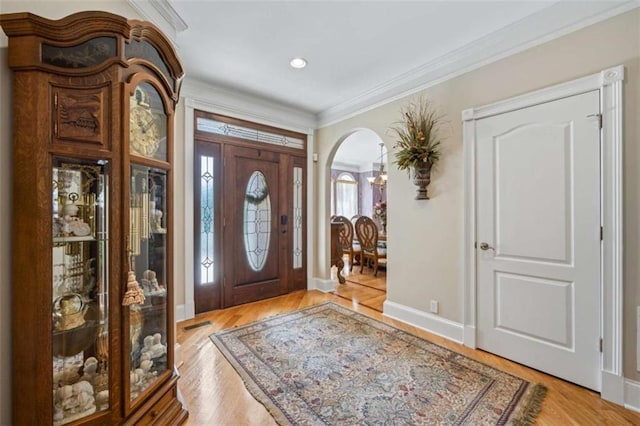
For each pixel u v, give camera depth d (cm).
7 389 106
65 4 128
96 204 124
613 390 174
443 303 267
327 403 172
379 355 229
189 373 204
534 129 209
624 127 171
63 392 117
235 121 352
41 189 105
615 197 175
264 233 381
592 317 185
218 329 281
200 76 304
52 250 109
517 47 217
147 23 130
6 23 101
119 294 121
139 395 133
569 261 194
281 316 316
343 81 314
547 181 203
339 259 462
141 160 134
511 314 222
